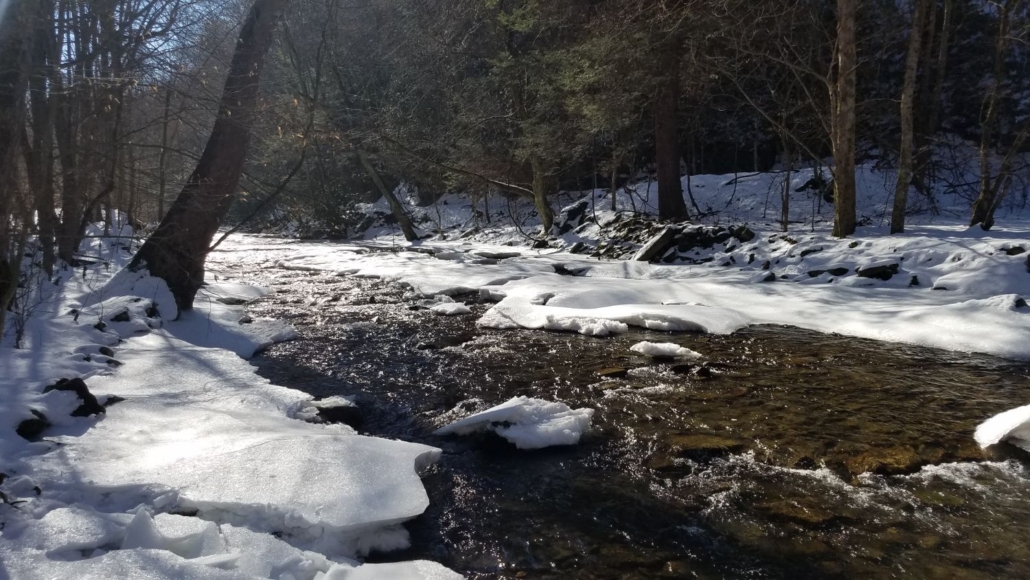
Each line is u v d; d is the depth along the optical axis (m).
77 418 4.87
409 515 3.69
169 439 4.61
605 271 15.10
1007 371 6.98
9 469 3.93
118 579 2.83
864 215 19.38
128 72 7.09
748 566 3.53
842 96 14.02
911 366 7.23
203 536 3.27
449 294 12.76
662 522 3.99
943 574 3.43
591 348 8.27
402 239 28.20
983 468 4.68
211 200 8.99
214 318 9.28
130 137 8.35
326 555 3.48
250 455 4.21
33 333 6.88
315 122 11.30
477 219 28.45
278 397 5.93
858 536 3.81
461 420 5.38
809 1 17.78
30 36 5.42
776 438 5.25
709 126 26.39
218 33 9.13
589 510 4.15
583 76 17.39
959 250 11.47
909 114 14.02
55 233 6.95
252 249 23.92
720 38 16.97
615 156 21.34
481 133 23.62
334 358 7.91
